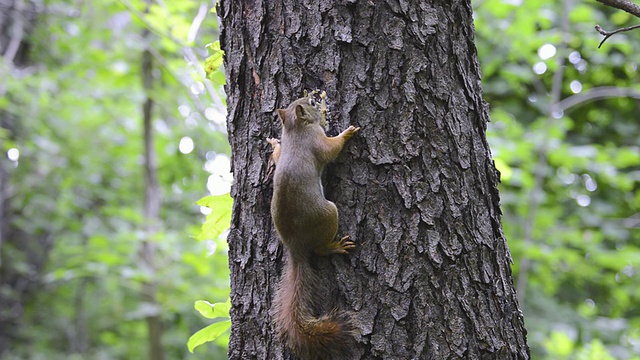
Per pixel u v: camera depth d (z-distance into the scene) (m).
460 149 4.20
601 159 12.45
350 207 4.10
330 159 4.14
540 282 13.97
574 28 13.09
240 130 4.48
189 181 15.22
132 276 11.68
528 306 13.93
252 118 4.43
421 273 3.98
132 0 9.81
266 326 4.23
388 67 4.17
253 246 4.35
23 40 17.42
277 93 4.34
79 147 17.70
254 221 4.37
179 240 12.77
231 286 4.44
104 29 13.91
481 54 13.27
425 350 3.91
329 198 4.15
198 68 7.35
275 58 4.36
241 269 4.37
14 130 17.31
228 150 13.26
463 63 4.34
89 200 19.39
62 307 22.64
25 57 17.50
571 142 14.91
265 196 4.35
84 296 22.75
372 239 4.04
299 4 4.32
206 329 5.33
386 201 4.07
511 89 14.27
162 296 12.65
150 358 13.09
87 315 22.78
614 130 15.01
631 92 12.39
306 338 4.00
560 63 12.57
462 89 4.30
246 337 4.29
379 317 3.95
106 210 13.95
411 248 4.01
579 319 13.77
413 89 4.15
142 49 12.70
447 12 4.34
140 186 19.33
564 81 14.78
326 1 4.27
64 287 21.33
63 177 18.22
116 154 18.36
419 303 3.96
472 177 4.21
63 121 17.50
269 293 4.26
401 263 4.00
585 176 14.76
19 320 20.50
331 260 4.09
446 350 3.92
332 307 4.02
